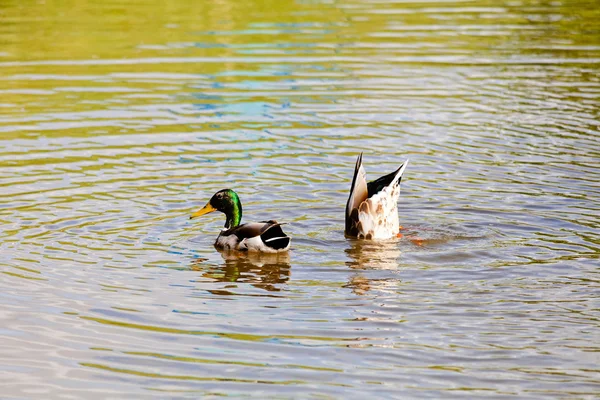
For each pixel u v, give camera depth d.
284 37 29.36
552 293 12.21
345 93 23.03
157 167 17.78
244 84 23.89
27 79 24.28
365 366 10.26
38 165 17.78
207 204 14.79
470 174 17.39
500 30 30.53
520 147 18.91
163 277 12.90
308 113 21.45
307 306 11.92
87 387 9.83
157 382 9.92
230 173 17.50
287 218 15.36
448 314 11.60
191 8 34.47
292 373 10.10
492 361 10.34
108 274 12.94
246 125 20.58
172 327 11.26
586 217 15.10
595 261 13.30
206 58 26.58
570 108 21.56
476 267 13.23
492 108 21.69
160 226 14.94
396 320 11.45
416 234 14.59
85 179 17.05
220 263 13.55
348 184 16.95
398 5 35.25
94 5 35.25
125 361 10.41
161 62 26.14
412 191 16.56
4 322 11.33
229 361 10.38
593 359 10.37
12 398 9.55
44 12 33.72
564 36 29.52
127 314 11.62
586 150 18.61
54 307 11.79
